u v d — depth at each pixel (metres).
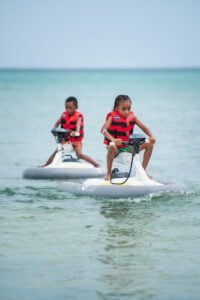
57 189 17.55
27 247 11.63
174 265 10.62
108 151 16.73
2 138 32.50
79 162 20.89
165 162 23.33
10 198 16.27
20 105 64.38
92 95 89.44
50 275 10.13
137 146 16.45
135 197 16.11
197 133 34.50
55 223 13.49
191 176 20.03
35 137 33.12
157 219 13.87
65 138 21.42
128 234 12.60
